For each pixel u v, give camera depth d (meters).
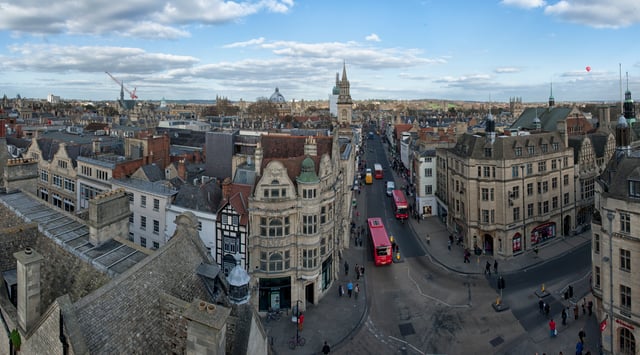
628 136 45.75
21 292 19.84
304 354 43.25
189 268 24.09
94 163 72.00
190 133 118.19
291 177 53.72
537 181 70.75
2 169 48.31
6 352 21.50
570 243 72.94
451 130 134.75
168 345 19.81
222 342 17.36
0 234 25.77
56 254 26.09
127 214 29.12
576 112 114.75
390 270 64.25
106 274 23.20
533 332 46.47
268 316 50.22
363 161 171.00
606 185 44.09
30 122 172.62
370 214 95.56
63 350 16.38
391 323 49.31
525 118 123.50
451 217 80.69
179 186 66.25
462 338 45.94
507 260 66.94
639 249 38.72
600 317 45.84
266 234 50.25
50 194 82.69
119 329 18.05
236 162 61.44
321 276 54.66
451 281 60.12
